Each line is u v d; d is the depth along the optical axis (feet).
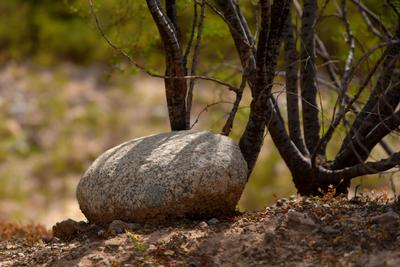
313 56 28.40
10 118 71.26
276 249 21.56
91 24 31.22
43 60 85.40
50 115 71.82
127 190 23.80
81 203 25.27
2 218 51.06
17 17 89.25
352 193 40.06
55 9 89.86
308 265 20.59
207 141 24.52
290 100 28.48
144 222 24.00
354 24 35.27
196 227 23.50
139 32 31.12
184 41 41.09
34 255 24.13
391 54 25.23
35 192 57.77
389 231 21.48
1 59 85.05
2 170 60.90
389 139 34.27
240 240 22.27
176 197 23.44
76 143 66.03
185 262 21.56
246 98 55.42
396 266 19.66
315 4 28.40
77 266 22.18
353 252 20.76
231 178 23.94
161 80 83.66
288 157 27.30
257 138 26.18
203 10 27.45
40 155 64.80
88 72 84.53
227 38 34.30
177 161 23.77
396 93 25.32
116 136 68.08
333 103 34.58
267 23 23.73
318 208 23.65
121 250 22.54
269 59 25.14
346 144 27.22
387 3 26.61
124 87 79.97
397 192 34.14
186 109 27.66
